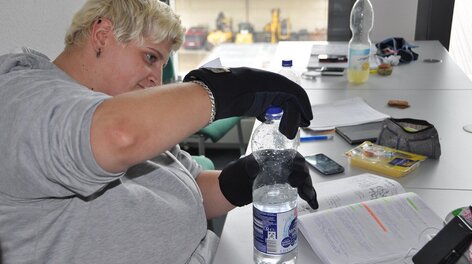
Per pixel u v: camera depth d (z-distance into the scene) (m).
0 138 0.69
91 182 0.68
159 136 0.67
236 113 0.80
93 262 0.87
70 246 0.85
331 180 1.22
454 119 1.58
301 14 2.90
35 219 0.82
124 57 0.94
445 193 1.13
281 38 2.99
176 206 1.00
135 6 0.92
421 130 1.32
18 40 1.71
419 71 2.20
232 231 1.02
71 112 0.65
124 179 0.96
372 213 1.00
